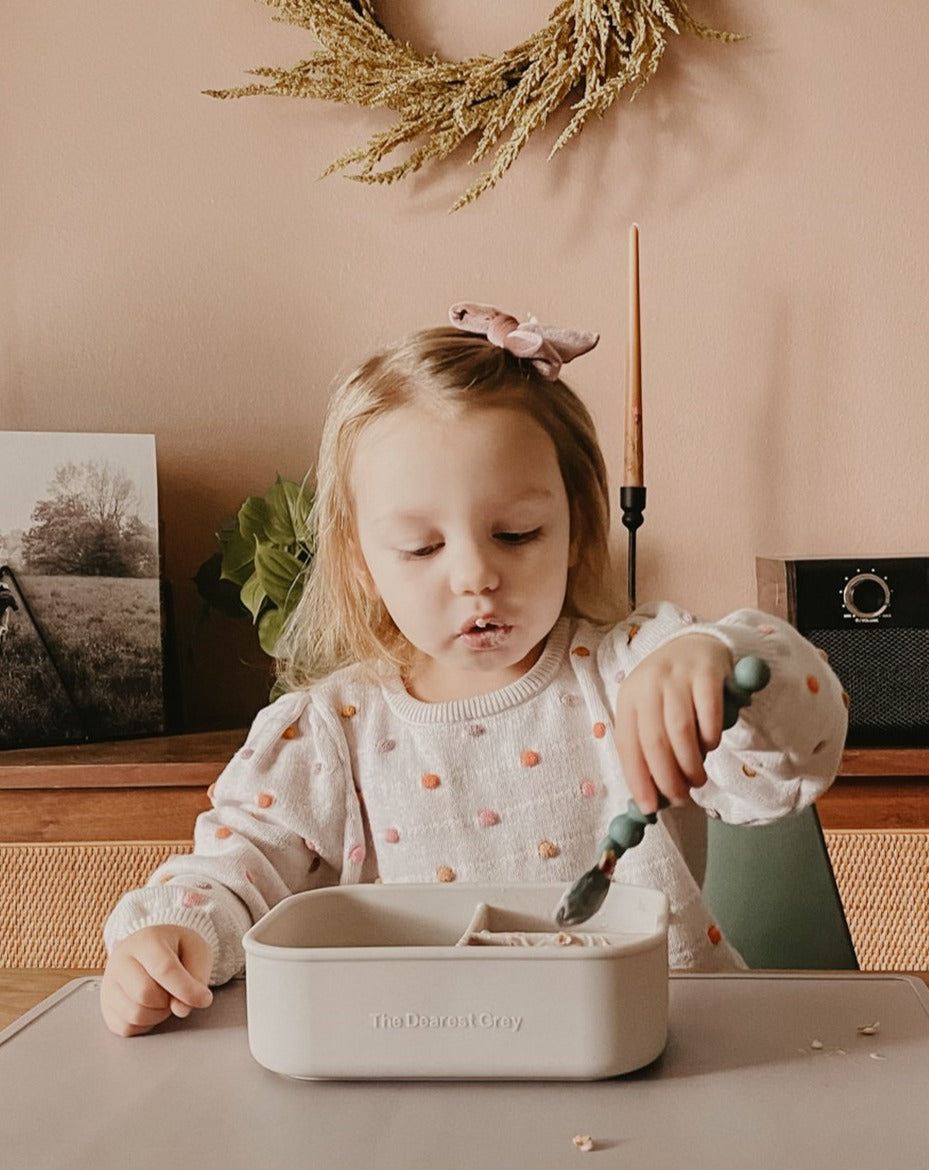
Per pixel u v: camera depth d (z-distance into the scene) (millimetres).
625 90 1757
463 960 475
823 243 1752
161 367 1831
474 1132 435
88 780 1438
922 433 1755
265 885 779
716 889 917
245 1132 442
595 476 914
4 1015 617
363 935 595
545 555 805
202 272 1827
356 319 1814
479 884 592
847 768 1409
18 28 1829
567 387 912
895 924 1412
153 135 1824
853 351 1755
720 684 527
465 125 1735
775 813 734
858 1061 493
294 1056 481
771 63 1746
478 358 845
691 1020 547
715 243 1762
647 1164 404
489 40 1773
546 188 1778
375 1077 480
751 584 1775
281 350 1824
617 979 471
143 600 1623
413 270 1804
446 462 785
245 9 1809
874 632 1456
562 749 858
